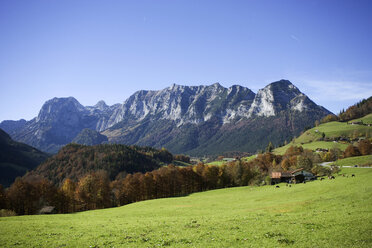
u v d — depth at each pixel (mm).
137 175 155500
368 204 39969
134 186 132125
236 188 121500
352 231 26156
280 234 27594
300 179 109562
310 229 28641
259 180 128250
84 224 44094
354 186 58531
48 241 31469
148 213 60812
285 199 63281
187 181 146500
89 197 125188
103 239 30703
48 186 119312
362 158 132375
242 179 150750
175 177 142625
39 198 113375
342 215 34094
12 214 88562
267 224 33250
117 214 63219
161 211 63344
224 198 84625
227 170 158375
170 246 26016
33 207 110625
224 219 39938
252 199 73188
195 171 161625
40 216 63562
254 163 194125
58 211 116812
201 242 26719
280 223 33156
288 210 45562
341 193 53469
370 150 176875
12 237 34594
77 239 31562
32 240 32406
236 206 61969
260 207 54500
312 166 132625
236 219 39094
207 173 152875
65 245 29094
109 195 133000
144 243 27766
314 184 77312
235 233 29547
